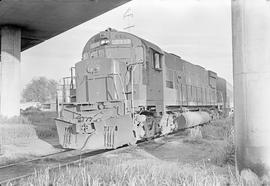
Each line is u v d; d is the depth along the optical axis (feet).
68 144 34.14
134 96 36.70
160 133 43.52
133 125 34.94
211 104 75.92
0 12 64.59
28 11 64.13
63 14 64.64
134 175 19.29
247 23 18.43
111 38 39.22
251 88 18.38
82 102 34.81
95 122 32.94
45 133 50.96
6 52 75.82
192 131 42.22
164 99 44.83
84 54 41.57
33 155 32.48
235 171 20.77
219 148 29.19
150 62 40.45
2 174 23.76
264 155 18.02
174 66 51.83
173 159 27.76
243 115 18.81
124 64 37.35
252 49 18.28
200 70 69.56
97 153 32.35
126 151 31.81
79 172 20.68
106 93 35.35
